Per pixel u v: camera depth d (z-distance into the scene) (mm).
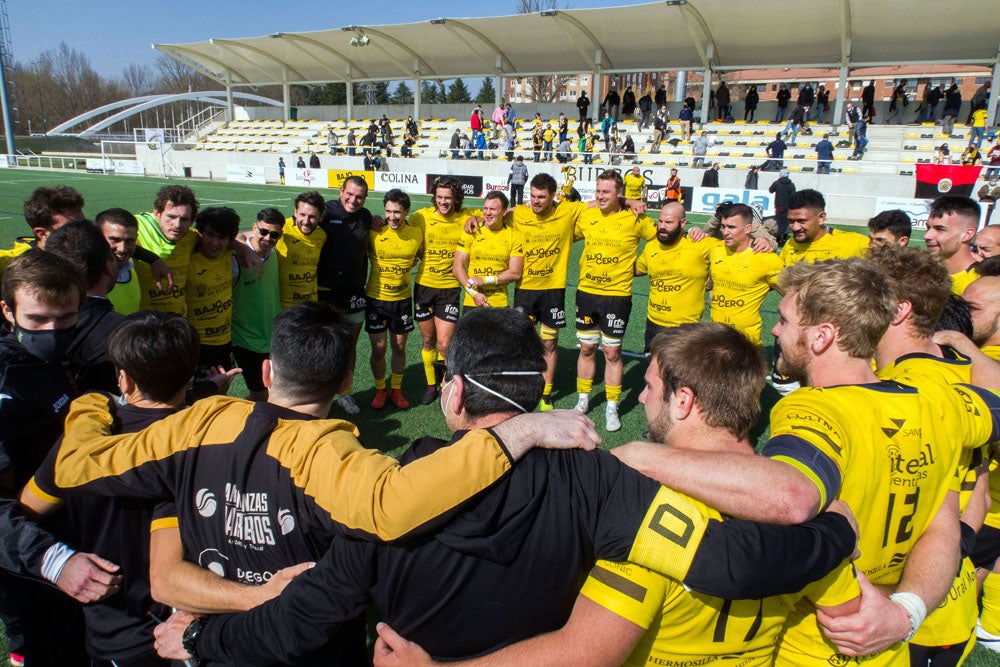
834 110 27328
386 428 4961
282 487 1506
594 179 25562
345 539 1348
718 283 4832
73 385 2238
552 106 34500
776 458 1340
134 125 69062
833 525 1275
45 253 2139
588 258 5070
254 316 4512
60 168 34344
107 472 1610
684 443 1457
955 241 3531
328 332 1729
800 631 1556
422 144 34156
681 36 26266
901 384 1661
